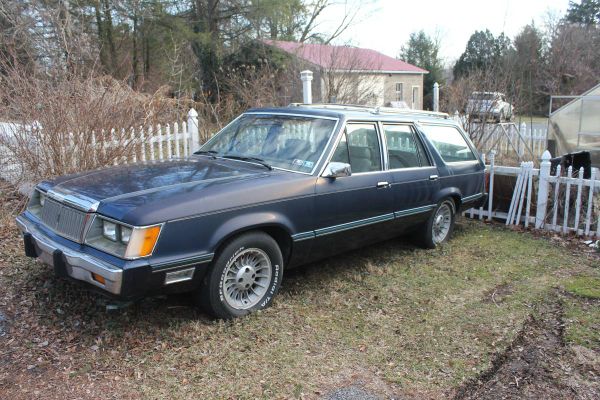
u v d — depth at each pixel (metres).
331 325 4.18
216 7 22.88
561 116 12.52
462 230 7.41
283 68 17.84
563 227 7.21
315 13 26.53
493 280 5.37
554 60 25.19
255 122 5.41
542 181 7.37
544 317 4.54
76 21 16.59
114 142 7.10
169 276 3.59
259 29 23.09
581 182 7.00
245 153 5.07
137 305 4.24
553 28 28.17
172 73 17.78
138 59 21.91
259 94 13.42
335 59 16.84
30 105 6.56
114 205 3.59
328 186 4.62
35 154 6.60
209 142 5.57
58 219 3.94
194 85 20.36
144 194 3.75
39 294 4.35
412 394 3.32
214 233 3.80
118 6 20.56
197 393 3.17
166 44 21.52
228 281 4.05
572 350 3.95
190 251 3.67
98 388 3.18
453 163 6.42
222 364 3.50
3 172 7.02
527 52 22.62
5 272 4.77
